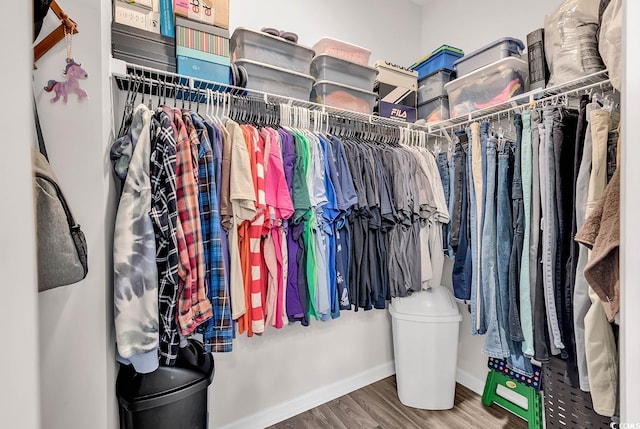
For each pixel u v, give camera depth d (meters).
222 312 1.11
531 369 1.43
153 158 1.00
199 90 1.29
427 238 1.76
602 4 1.22
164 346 0.97
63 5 0.82
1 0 0.37
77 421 0.83
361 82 1.75
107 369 0.88
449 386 1.79
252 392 1.67
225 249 1.18
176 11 1.24
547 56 1.43
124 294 0.90
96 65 0.85
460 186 1.71
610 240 0.77
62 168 0.81
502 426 1.64
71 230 0.63
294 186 1.38
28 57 0.39
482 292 1.49
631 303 0.48
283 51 1.53
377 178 1.58
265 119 1.49
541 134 1.26
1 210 0.36
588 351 1.02
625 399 0.49
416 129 2.02
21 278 0.37
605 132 1.05
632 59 0.49
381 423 1.69
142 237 0.93
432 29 2.33
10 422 0.36
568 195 1.20
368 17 2.16
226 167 1.20
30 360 0.37
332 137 1.56
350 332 2.02
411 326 1.81
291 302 1.40
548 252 1.21
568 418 1.26
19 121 0.38
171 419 1.01
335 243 1.50
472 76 1.70
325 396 1.90
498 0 1.88
